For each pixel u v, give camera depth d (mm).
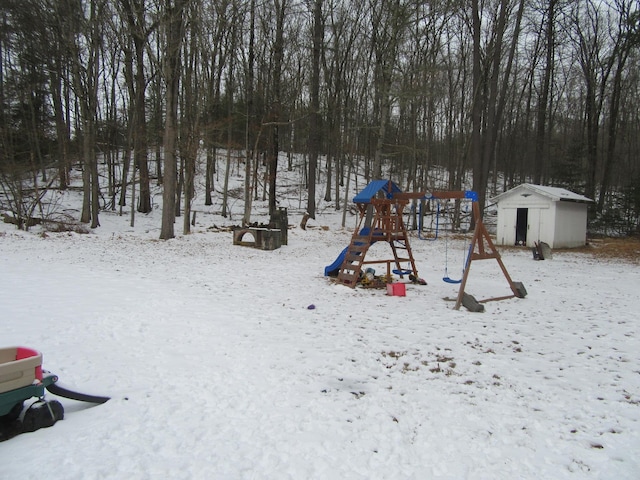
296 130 36219
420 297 9305
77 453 3281
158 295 8383
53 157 27109
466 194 9008
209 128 20188
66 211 22297
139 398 4254
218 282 10070
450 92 28484
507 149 39781
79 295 8016
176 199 24828
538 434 3707
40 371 3756
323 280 10875
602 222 25172
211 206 28297
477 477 3094
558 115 40156
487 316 7707
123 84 29516
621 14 24719
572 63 30047
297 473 3104
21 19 21594
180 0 16812
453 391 4570
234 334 6316
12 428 3621
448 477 3090
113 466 3127
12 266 10336
